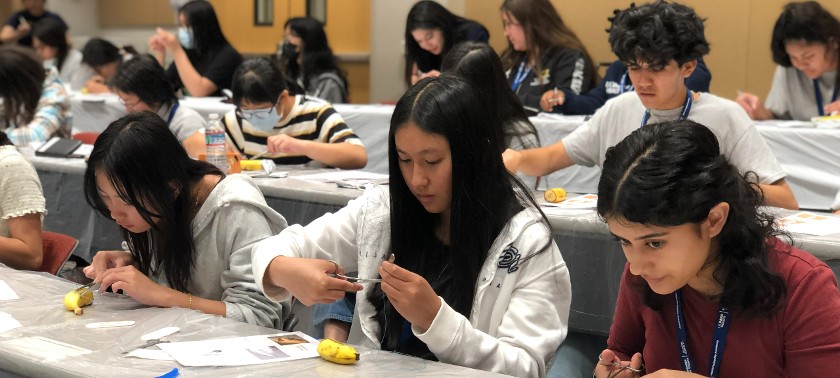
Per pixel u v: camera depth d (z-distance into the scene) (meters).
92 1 9.39
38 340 1.51
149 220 1.91
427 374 1.36
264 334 1.57
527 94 4.48
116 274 1.81
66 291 1.86
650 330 1.52
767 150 2.53
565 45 4.48
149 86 3.69
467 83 1.62
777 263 1.36
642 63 2.42
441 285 1.74
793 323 1.35
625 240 1.31
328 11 7.65
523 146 3.00
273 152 3.53
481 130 1.61
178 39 5.98
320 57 5.62
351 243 1.85
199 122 3.82
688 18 2.36
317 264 1.64
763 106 4.68
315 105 3.66
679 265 1.29
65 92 4.67
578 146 2.85
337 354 1.40
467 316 1.66
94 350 1.46
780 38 4.29
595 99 4.39
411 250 1.76
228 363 1.40
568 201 2.71
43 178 3.55
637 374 1.54
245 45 8.23
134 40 9.16
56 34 7.07
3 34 7.92
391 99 6.99
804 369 1.34
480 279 1.65
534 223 1.66
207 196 1.99
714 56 5.73
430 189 1.62
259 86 3.50
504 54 4.66
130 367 1.38
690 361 1.47
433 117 1.57
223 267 2.00
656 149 1.28
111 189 1.87
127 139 1.85
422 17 5.01
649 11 2.38
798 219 2.33
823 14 4.17
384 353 1.49
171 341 1.52
